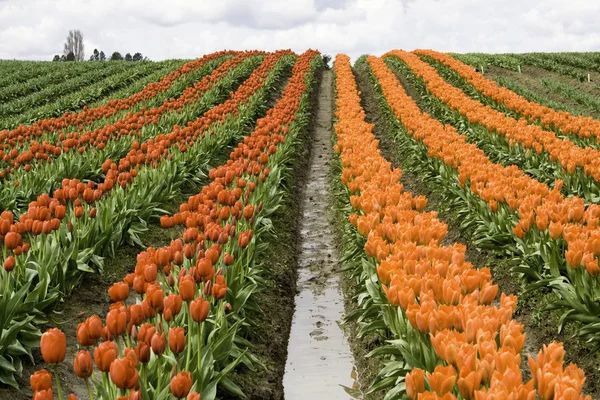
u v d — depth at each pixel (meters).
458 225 10.66
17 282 6.14
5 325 5.41
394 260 5.26
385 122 21.94
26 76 38.00
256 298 7.49
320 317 8.09
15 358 5.60
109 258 8.50
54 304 6.56
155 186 10.59
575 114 22.00
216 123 17.16
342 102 21.25
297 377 6.51
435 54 34.91
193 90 22.05
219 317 5.20
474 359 3.29
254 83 23.78
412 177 15.02
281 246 10.16
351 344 7.24
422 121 16.08
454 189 10.89
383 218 7.10
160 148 10.99
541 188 7.87
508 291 7.98
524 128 14.30
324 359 6.91
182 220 6.79
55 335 3.20
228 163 10.84
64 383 5.64
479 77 26.67
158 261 5.01
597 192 10.23
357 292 7.94
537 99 24.38
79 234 7.86
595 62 37.91
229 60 33.94
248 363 5.88
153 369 4.33
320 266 10.06
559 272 7.03
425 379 4.08
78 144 12.73
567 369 3.14
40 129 14.66
